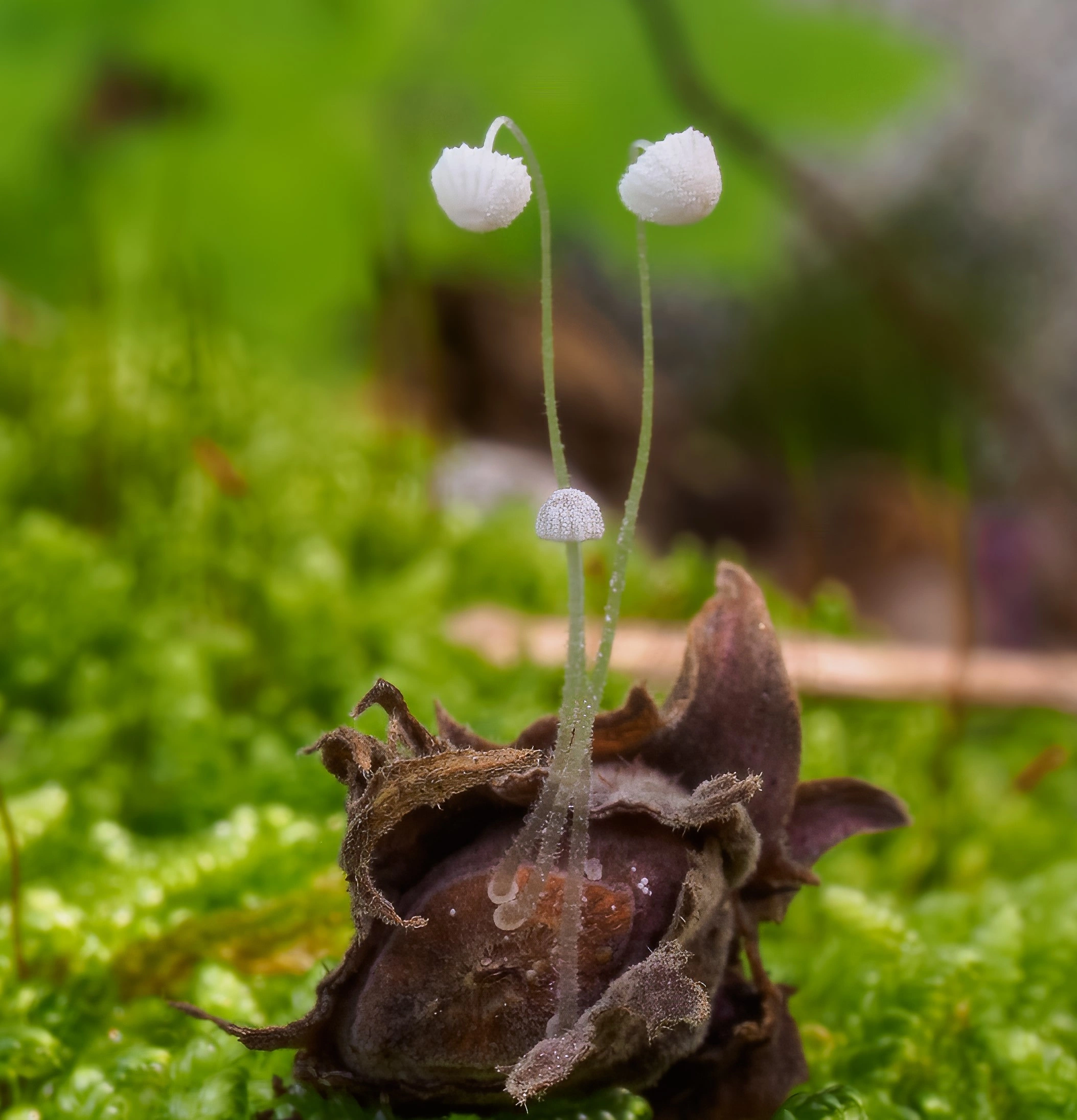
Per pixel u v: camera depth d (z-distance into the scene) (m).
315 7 0.33
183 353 0.31
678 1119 0.18
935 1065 0.19
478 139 0.35
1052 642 0.47
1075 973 0.20
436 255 0.39
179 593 0.26
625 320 0.59
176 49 0.33
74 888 0.20
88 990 0.19
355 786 0.17
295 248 0.35
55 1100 0.18
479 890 0.17
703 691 0.18
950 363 0.45
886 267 0.42
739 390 0.58
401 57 0.34
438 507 0.30
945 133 0.56
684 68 0.33
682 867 0.17
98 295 0.30
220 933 0.19
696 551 0.30
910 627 0.47
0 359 0.33
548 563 0.30
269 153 0.34
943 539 0.43
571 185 0.37
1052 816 0.25
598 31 0.34
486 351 0.52
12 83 0.32
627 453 0.53
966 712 0.26
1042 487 0.49
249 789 0.21
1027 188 0.55
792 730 0.18
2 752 0.22
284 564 0.28
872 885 0.23
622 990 0.17
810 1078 0.19
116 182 0.34
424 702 0.22
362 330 0.42
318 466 0.31
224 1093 0.18
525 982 0.17
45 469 0.29
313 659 0.25
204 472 0.28
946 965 0.19
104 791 0.21
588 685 0.17
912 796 0.24
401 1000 0.17
